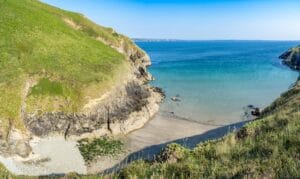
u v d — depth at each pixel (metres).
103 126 48.31
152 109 58.59
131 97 57.59
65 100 48.28
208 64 137.75
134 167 15.74
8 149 38.81
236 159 15.12
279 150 14.91
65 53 62.81
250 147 16.58
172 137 47.56
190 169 14.28
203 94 74.94
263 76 104.06
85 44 73.88
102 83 54.28
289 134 16.98
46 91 48.47
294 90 37.50
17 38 60.22
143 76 94.44
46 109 46.09
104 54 71.75
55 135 44.81
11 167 35.84
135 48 120.25
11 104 43.12
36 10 80.75
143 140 46.50
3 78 46.81
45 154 39.97
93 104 49.59
